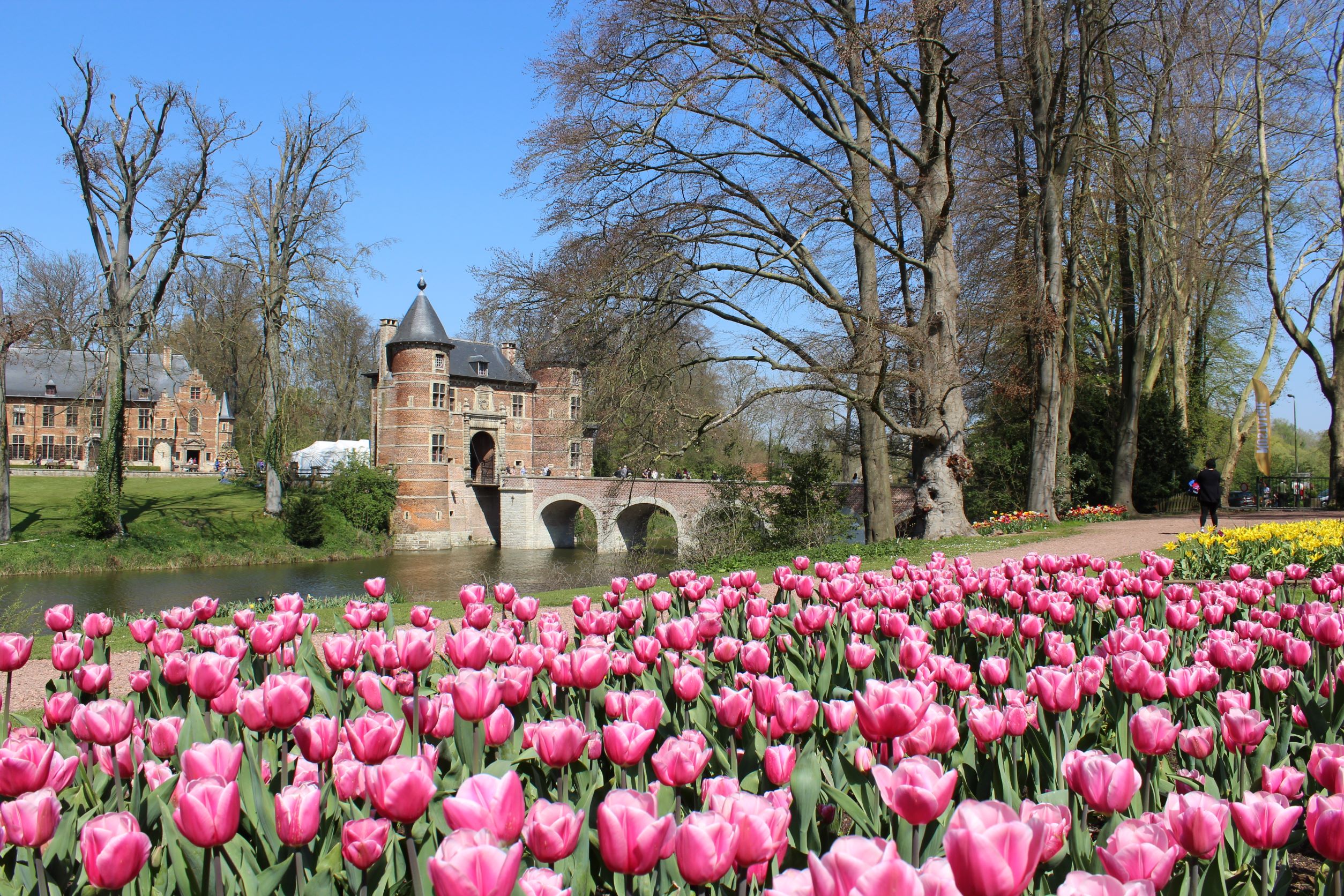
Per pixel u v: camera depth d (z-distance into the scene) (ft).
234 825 7.86
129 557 132.36
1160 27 82.07
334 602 49.37
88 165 119.44
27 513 144.97
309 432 230.89
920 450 80.02
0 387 126.82
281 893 9.19
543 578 129.90
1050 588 25.18
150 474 213.87
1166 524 80.23
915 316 91.66
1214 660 15.61
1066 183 100.37
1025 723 12.00
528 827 7.79
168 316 135.03
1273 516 88.22
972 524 89.25
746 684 14.78
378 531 184.85
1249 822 7.82
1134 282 101.65
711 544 94.27
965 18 77.30
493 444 231.30
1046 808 8.67
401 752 11.75
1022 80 86.69
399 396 201.16
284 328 138.10
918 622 22.44
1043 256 85.20
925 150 76.28
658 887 9.78
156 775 11.27
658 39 69.10
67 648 15.35
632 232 70.18
